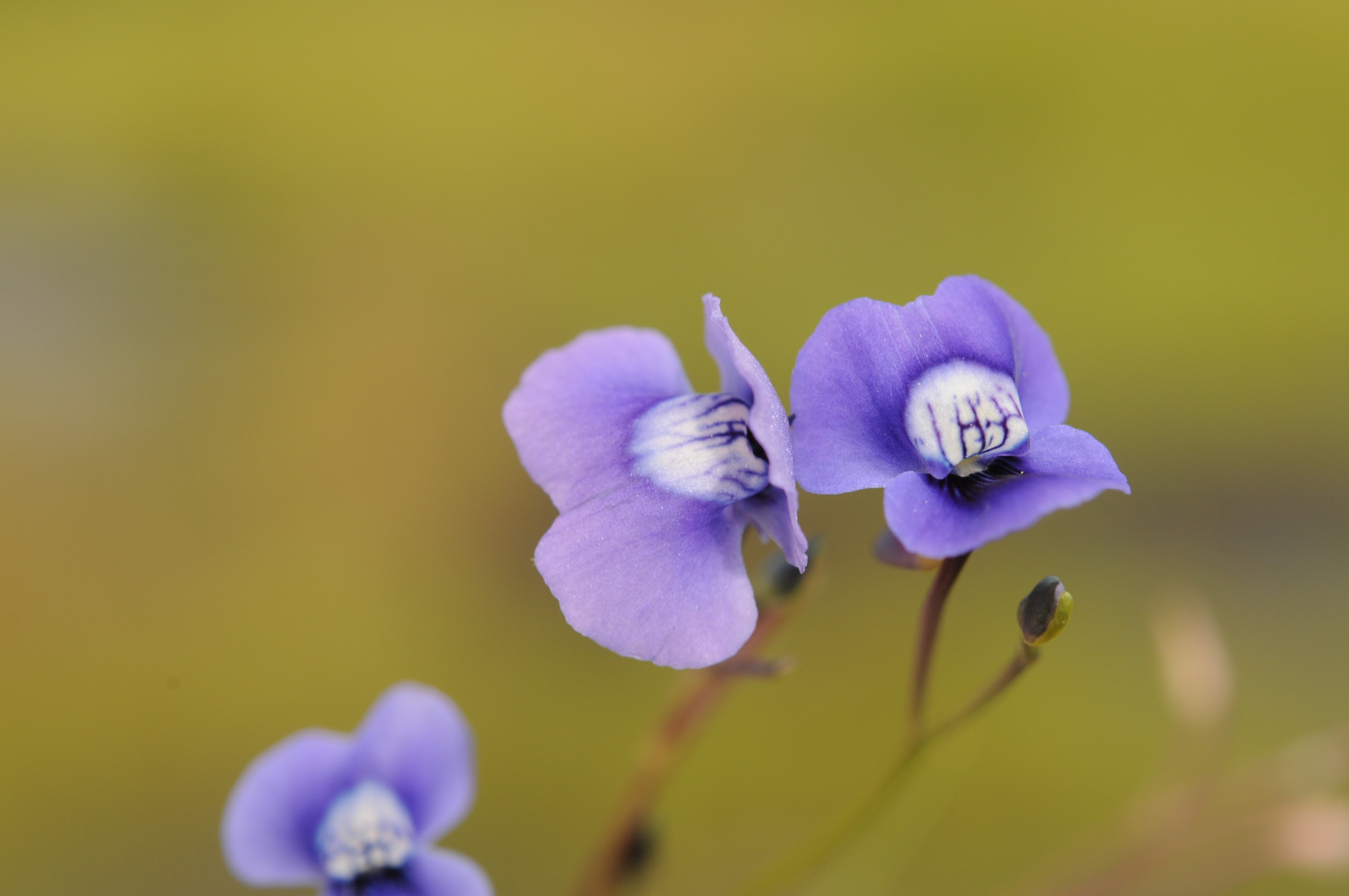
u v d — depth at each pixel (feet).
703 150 1.11
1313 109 1.09
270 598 0.88
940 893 0.68
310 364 1.00
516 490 0.94
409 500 0.94
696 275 1.03
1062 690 0.81
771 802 0.75
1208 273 1.00
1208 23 1.17
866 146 1.11
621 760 0.79
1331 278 0.99
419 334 1.01
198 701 0.82
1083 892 0.45
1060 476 0.34
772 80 1.17
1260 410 0.94
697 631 0.35
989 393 0.35
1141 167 1.08
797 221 1.06
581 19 1.23
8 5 1.23
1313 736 0.74
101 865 0.74
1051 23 1.18
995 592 0.87
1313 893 0.63
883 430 0.34
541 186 1.10
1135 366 0.96
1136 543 0.90
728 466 0.35
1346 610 0.85
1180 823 0.45
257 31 1.22
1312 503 0.90
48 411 0.97
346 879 0.37
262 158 1.13
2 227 1.06
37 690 0.82
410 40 1.21
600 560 0.35
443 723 0.38
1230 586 0.87
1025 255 1.03
